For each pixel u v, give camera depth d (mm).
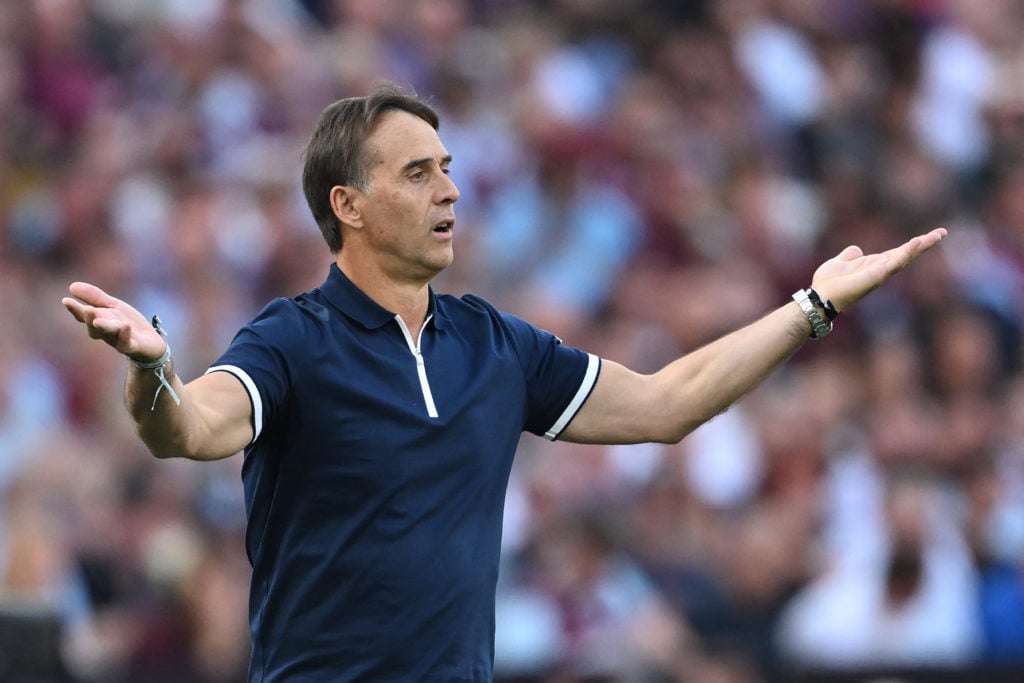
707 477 33906
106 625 30422
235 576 31625
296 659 13445
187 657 30344
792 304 14766
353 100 14383
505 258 40344
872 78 48156
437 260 14000
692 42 47406
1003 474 35219
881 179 44938
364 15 46312
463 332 14289
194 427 12477
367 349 13695
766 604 31547
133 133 43125
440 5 47250
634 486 33062
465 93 43938
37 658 20406
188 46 44531
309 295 14078
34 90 44250
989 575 32500
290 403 13461
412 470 13445
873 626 31047
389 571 13297
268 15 46344
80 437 35156
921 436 35344
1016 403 37656
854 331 39094
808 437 35156
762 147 45656
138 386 12094
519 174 42406
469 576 13531
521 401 14336
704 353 14922
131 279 39531
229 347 13500
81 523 32031
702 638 30391
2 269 40375
